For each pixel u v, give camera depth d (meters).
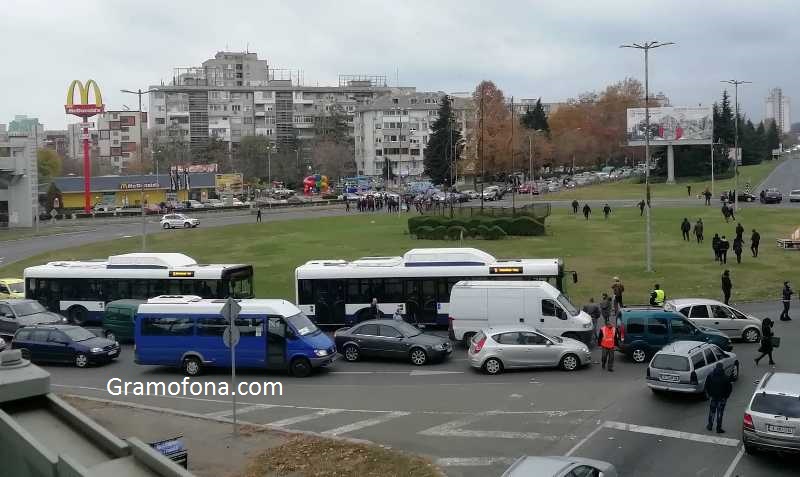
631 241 61.19
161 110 192.38
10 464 6.42
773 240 59.22
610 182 141.38
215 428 20.52
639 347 27.92
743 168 179.00
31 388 7.23
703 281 43.66
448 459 18.02
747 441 17.36
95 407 22.83
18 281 42.06
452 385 25.38
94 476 5.72
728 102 156.00
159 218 100.31
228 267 37.25
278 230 76.94
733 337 30.50
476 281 31.73
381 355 29.08
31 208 93.94
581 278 45.59
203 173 139.38
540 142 142.38
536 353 26.84
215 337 27.78
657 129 128.88
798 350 28.72
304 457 17.88
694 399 22.81
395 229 74.50
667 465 17.22
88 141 114.62
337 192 146.00
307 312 35.84
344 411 22.52
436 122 138.25
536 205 75.94
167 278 36.88
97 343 29.98
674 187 124.19
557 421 20.89
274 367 27.42
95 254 63.00
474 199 111.25
